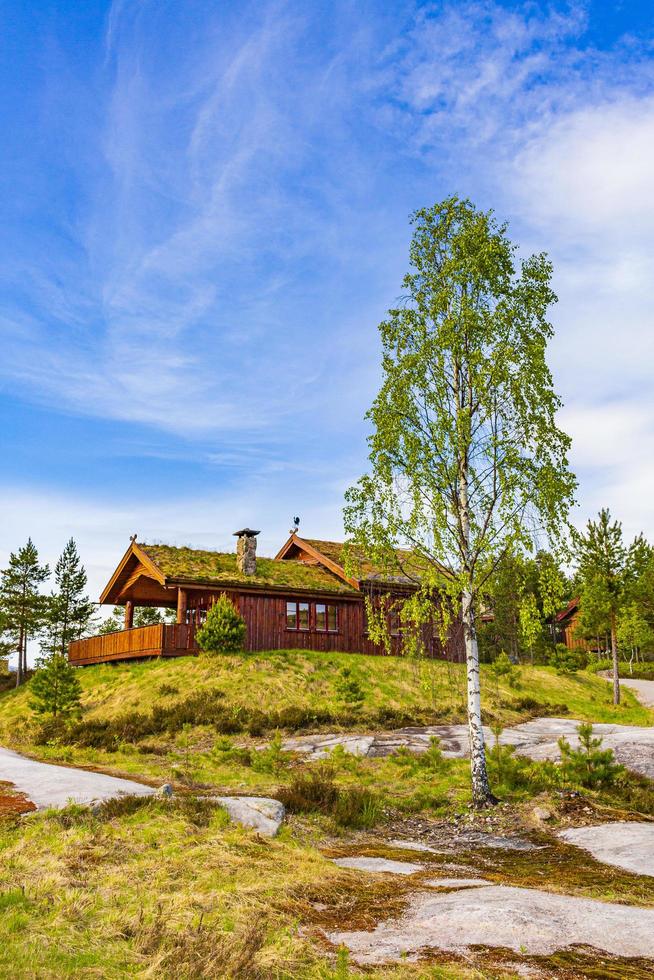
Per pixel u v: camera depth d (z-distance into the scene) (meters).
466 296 16.20
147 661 31.56
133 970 5.46
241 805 11.73
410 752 19.88
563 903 7.38
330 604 35.03
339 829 12.11
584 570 36.31
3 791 11.66
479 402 15.59
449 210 16.77
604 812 12.98
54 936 6.01
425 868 9.70
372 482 15.87
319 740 21.67
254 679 27.55
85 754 18.75
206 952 5.79
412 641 16.98
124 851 8.80
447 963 5.71
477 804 13.98
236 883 7.84
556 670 39.12
